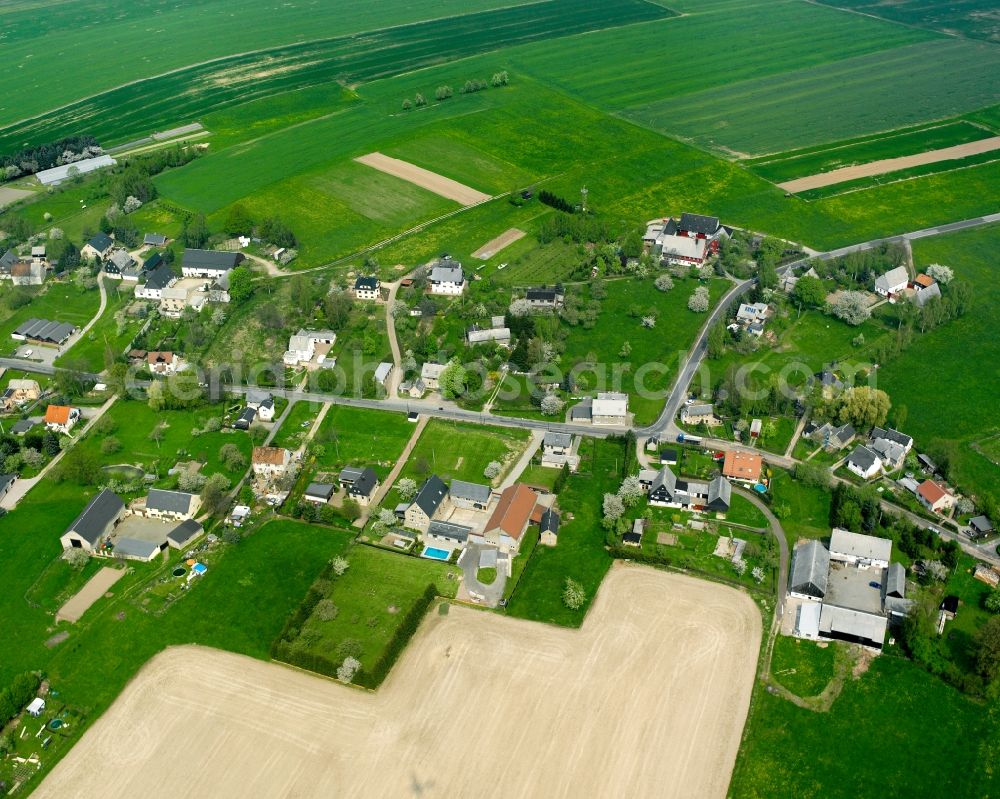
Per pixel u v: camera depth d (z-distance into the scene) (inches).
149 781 6540.4
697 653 7352.4
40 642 7603.4
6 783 6565.0
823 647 7362.2
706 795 6343.5
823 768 6491.1
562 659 7337.6
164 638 7618.1
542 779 6466.5
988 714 6801.2
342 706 7027.6
